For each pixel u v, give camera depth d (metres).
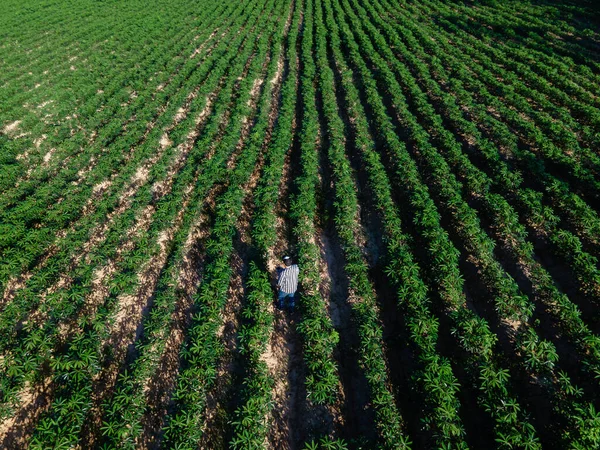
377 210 16.28
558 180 16.91
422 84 27.00
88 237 15.27
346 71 27.80
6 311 11.61
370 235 15.68
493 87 26.39
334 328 12.27
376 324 11.48
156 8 45.72
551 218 14.93
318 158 20.03
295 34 36.00
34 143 21.45
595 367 10.01
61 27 39.31
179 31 39.47
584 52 31.14
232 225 15.05
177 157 20.27
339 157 18.69
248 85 26.38
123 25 39.91
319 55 31.27
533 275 13.02
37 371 10.60
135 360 10.54
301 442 9.77
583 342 10.74
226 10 45.38
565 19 38.22
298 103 25.12
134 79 28.55
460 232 14.96
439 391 9.34
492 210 15.58
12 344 11.16
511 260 14.14
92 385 10.59
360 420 10.01
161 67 30.20
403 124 22.05
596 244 14.52
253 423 9.22
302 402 10.55
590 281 12.68
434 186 17.45
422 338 10.79
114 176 18.88
